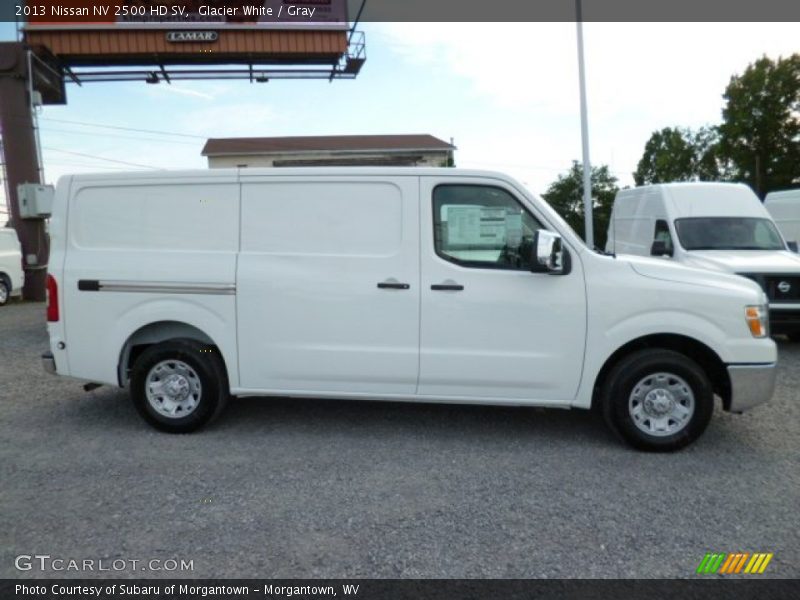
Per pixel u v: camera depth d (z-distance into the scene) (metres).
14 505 3.69
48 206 15.28
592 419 5.38
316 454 4.54
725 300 4.46
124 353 5.04
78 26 16.33
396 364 4.73
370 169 4.74
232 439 4.86
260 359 4.86
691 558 3.12
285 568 3.03
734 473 4.20
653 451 4.55
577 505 3.71
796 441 4.83
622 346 4.64
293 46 17.75
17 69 15.00
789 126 35.00
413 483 4.03
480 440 4.86
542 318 4.59
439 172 4.70
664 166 52.34
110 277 4.93
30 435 4.96
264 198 4.84
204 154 28.72
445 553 3.17
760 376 4.47
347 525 3.46
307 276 4.77
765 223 9.86
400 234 4.71
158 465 4.32
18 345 8.98
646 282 4.54
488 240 4.68
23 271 15.45
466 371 4.68
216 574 2.97
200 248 4.90
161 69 18.56
